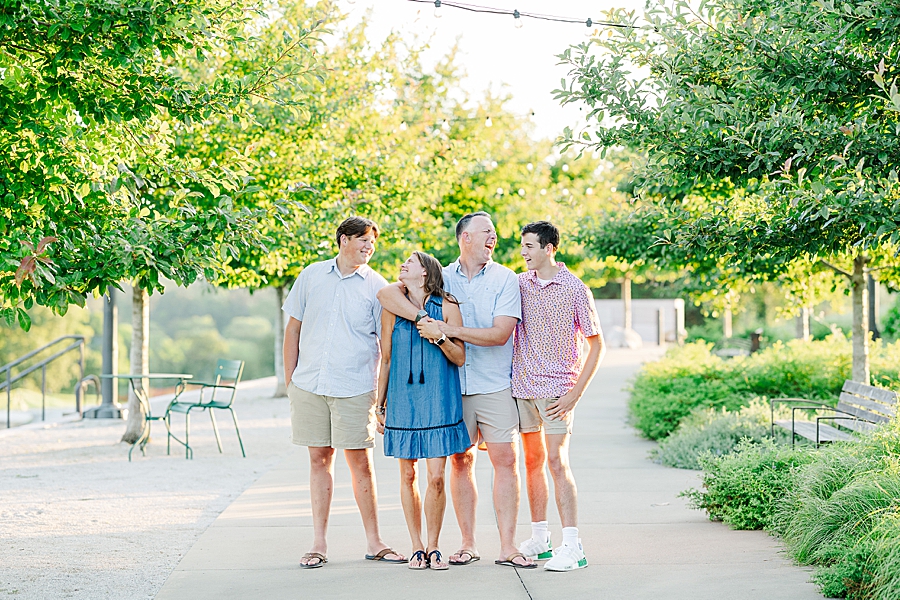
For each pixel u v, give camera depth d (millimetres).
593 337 5426
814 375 12477
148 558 5793
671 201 10844
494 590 4879
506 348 5488
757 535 6141
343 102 13656
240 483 8852
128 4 5078
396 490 8320
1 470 9734
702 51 6488
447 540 6191
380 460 10234
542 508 5625
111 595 4941
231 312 58688
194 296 58250
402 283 5348
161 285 5238
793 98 6242
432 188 15438
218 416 15508
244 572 5387
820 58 5984
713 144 6281
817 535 5340
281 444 11812
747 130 5922
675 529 6387
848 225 6180
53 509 7508
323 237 12211
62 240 5016
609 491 7969
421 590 4906
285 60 6668
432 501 5352
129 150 6328
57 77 5383
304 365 5578
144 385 11992
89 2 5008
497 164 20203
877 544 4539
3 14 4984
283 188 11586
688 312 43219
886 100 5766
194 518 7125
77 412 15594
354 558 5715
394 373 5332
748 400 11586
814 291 12961
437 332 5188
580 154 6797
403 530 6566
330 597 4809
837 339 14180
